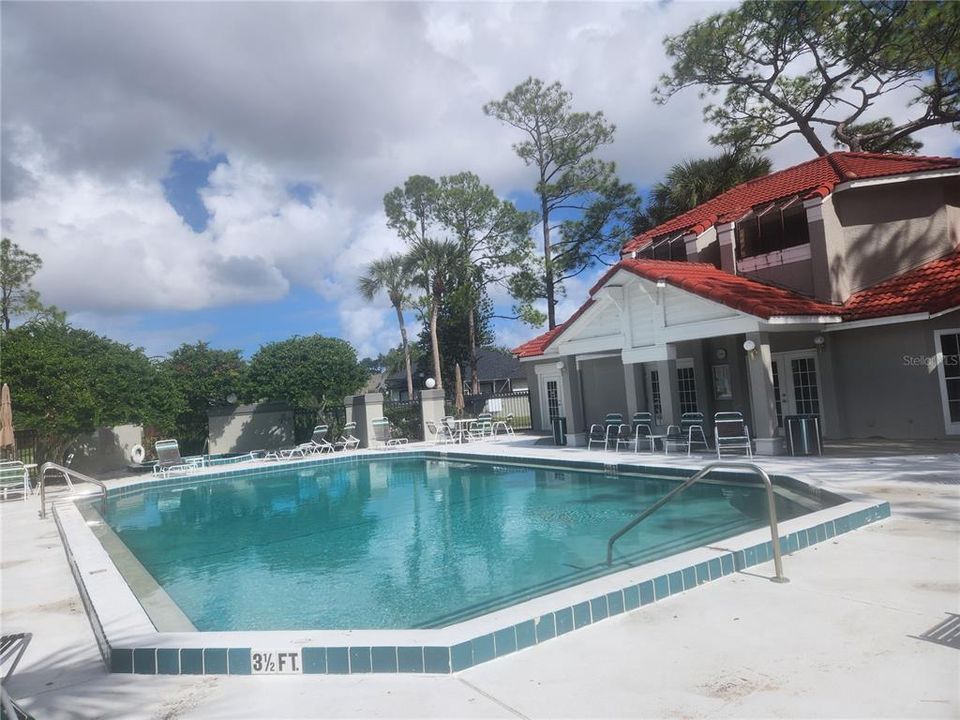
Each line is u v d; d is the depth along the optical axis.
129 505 15.52
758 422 13.88
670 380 15.58
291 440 26.91
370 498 14.06
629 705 3.54
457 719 3.53
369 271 32.00
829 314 14.40
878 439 14.68
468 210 31.56
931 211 16.12
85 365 17.80
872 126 26.16
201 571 8.73
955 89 20.64
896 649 4.00
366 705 3.79
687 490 12.02
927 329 14.02
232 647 4.45
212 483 18.64
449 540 9.45
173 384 21.05
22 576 7.83
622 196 30.66
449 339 44.34
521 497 12.65
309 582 7.77
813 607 4.84
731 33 23.31
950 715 3.21
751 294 14.52
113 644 4.65
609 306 17.12
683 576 5.49
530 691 3.81
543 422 24.83
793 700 3.46
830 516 7.01
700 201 27.91
